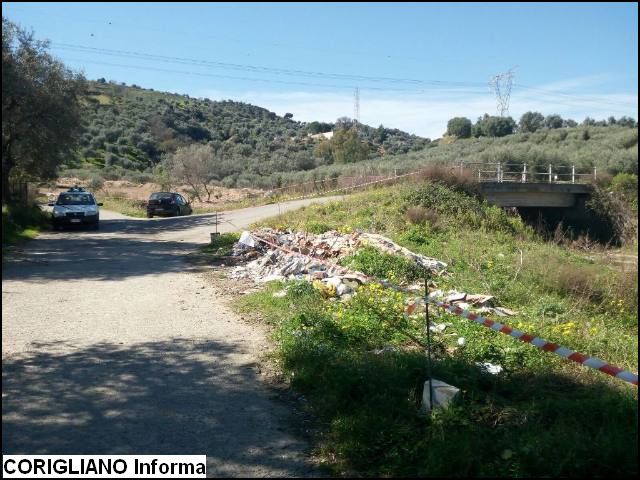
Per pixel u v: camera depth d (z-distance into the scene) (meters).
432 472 4.06
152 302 9.80
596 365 4.77
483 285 12.11
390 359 6.16
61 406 5.33
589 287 13.11
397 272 12.52
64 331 7.86
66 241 19.69
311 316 7.89
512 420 4.88
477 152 55.44
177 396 5.64
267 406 5.44
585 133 66.81
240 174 62.03
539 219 34.12
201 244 18.86
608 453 4.02
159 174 59.56
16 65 22.67
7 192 24.73
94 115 73.81
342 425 4.83
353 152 71.69
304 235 17.39
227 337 7.65
